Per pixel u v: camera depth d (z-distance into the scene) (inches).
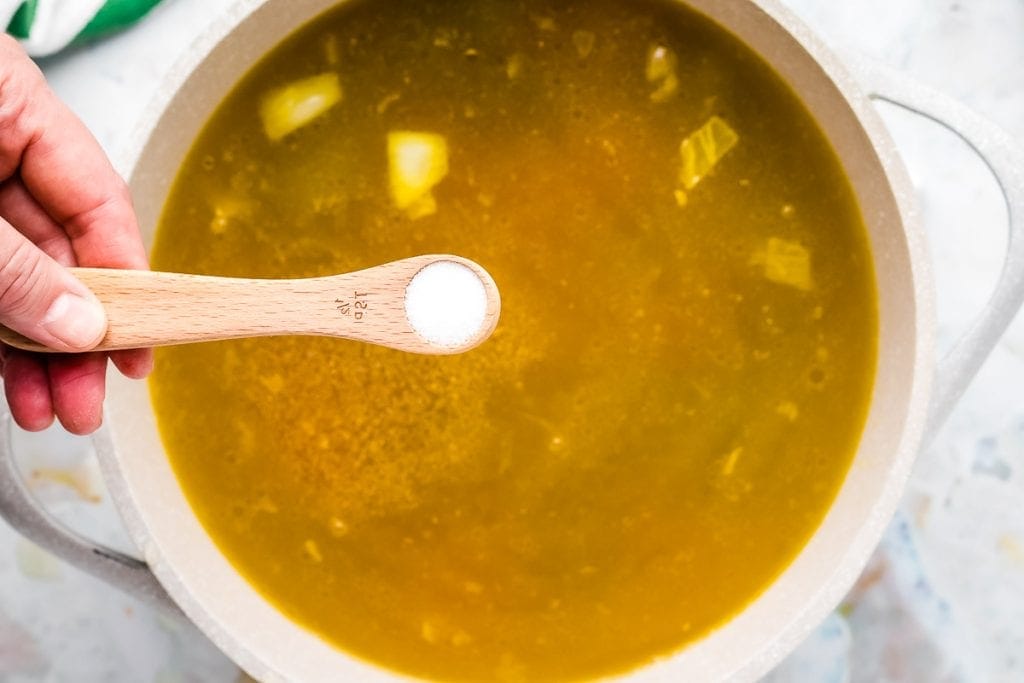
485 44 19.9
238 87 19.5
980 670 23.0
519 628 20.2
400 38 19.8
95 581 23.2
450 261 16.7
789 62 19.0
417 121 19.9
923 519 23.1
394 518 20.2
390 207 19.8
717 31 19.5
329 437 20.1
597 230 19.9
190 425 20.0
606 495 20.2
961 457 23.0
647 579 20.2
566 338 20.0
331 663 19.9
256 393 20.0
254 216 19.8
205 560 19.6
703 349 20.0
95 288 16.5
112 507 22.8
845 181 19.5
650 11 19.7
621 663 20.1
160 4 22.5
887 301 19.3
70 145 19.0
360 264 19.8
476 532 20.2
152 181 19.1
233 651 18.8
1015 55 22.6
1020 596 23.0
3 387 20.0
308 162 19.8
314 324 16.5
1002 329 18.9
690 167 19.8
